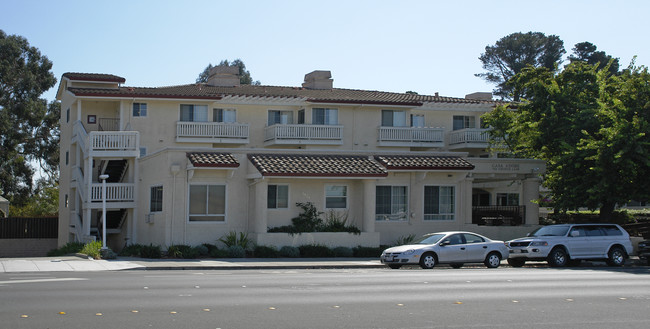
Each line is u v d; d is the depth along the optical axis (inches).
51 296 569.3
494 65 3324.3
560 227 1093.8
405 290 646.5
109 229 1461.6
